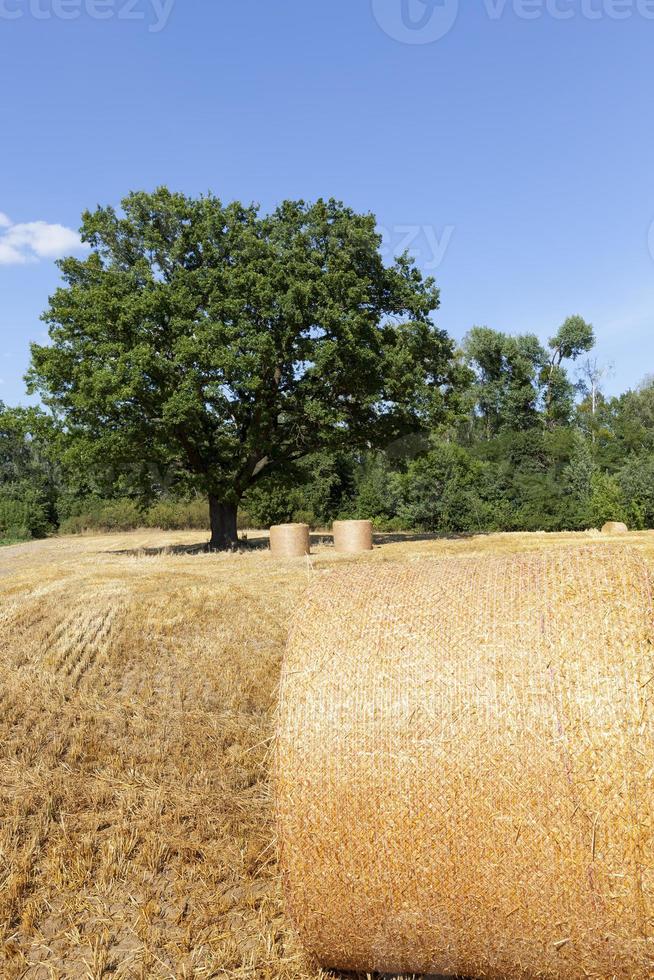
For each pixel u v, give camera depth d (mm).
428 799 2844
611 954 2672
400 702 2959
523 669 2889
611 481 33500
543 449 43219
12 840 4031
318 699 3059
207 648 7738
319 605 3369
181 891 3508
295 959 3076
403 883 2861
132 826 4133
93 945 3174
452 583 3332
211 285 21891
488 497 36812
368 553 18453
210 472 22500
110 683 6727
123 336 21188
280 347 22344
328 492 41094
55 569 16141
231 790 4551
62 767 4949
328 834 2936
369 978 3047
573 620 2949
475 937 2830
